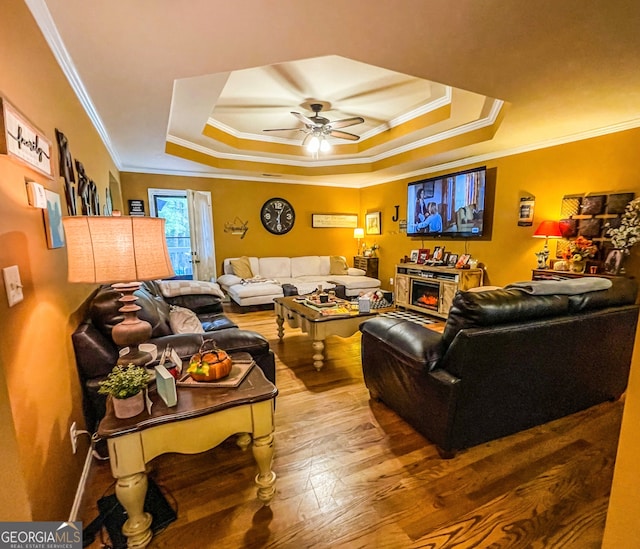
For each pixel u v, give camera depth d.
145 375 1.26
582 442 1.90
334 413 2.23
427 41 1.78
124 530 1.22
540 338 1.69
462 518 1.40
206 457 1.80
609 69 2.08
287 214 6.47
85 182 2.30
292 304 3.50
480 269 4.47
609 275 3.06
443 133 4.19
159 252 1.38
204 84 2.62
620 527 0.97
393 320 2.22
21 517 1.00
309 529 1.35
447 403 1.64
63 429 1.37
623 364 2.19
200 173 5.64
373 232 6.75
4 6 1.09
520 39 1.76
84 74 2.06
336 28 1.66
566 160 3.52
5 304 0.95
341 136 3.97
